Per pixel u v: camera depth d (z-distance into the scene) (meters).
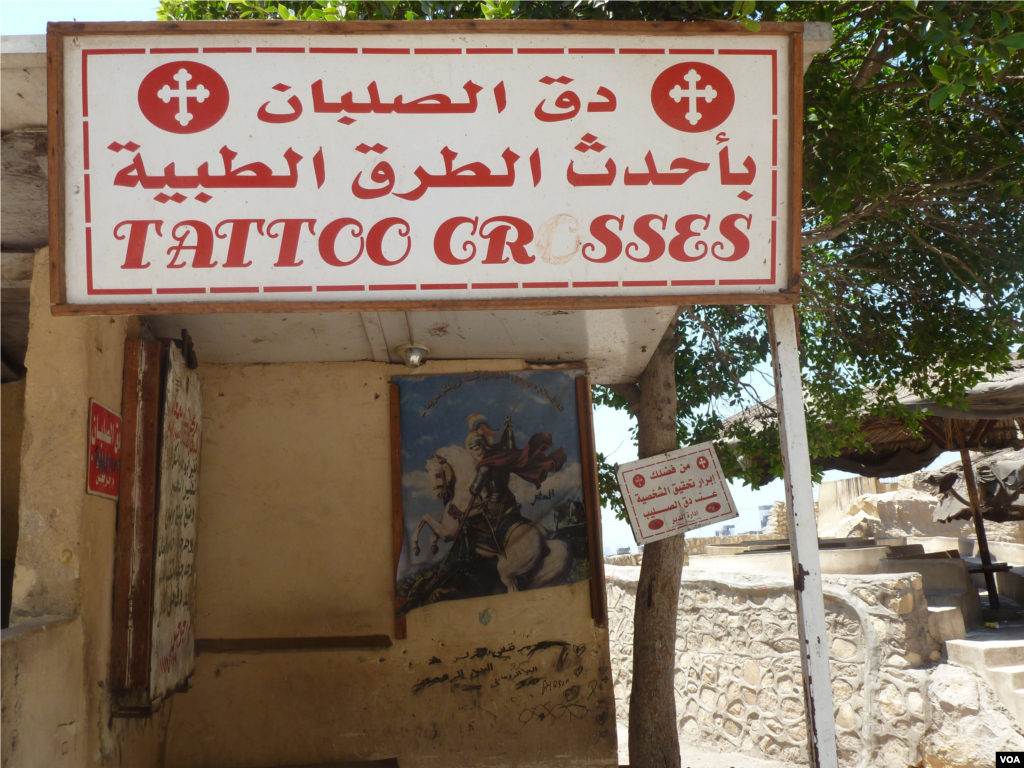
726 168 3.27
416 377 5.67
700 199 3.25
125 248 3.06
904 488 16.36
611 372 6.08
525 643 5.40
